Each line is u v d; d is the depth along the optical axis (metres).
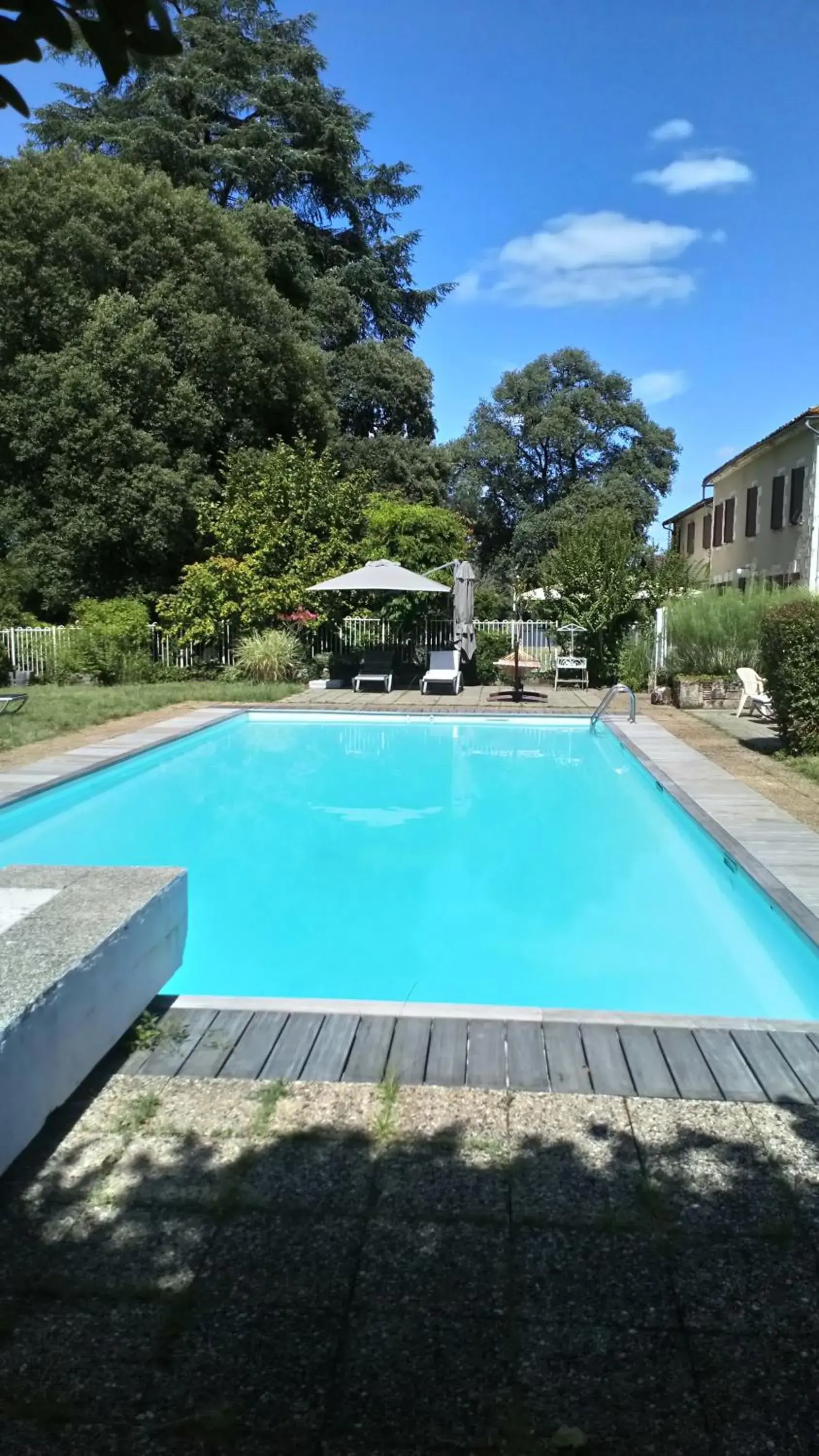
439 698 16.94
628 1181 2.63
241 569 18.92
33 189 20.47
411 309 35.56
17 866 3.87
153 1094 3.07
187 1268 2.28
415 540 21.47
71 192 20.45
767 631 10.51
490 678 19.98
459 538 22.89
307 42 30.62
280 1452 1.78
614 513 20.75
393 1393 1.91
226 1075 3.21
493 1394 1.91
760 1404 1.89
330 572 19.36
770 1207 2.52
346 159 31.25
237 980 5.12
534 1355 2.01
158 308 20.98
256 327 22.41
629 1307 2.16
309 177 30.69
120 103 27.42
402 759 11.74
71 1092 2.84
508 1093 3.12
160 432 20.86
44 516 20.67
